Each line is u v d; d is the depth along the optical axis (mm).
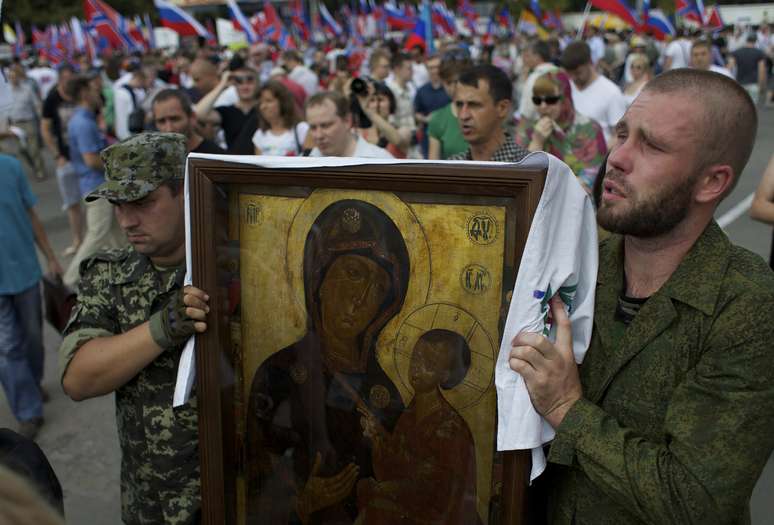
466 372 1191
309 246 1271
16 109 9727
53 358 4332
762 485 2830
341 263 1252
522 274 1068
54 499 1182
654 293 1133
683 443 1038
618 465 1061
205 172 1263
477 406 1193
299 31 26766
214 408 1347
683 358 1088
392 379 1254
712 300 1064
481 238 1138
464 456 1222
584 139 3221
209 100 4793
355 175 1162
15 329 3379
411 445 1261
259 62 9250
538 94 3158
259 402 1368
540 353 1079
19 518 627
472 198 1126
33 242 3428
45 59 18641
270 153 4398
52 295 2572
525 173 1050
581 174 3203
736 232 6090
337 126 3244
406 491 1284
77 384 1580
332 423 1323
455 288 1172
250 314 1338
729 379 1028
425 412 1239
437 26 18406
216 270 1301
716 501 1013
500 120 2877
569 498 1226
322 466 1345
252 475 1396
